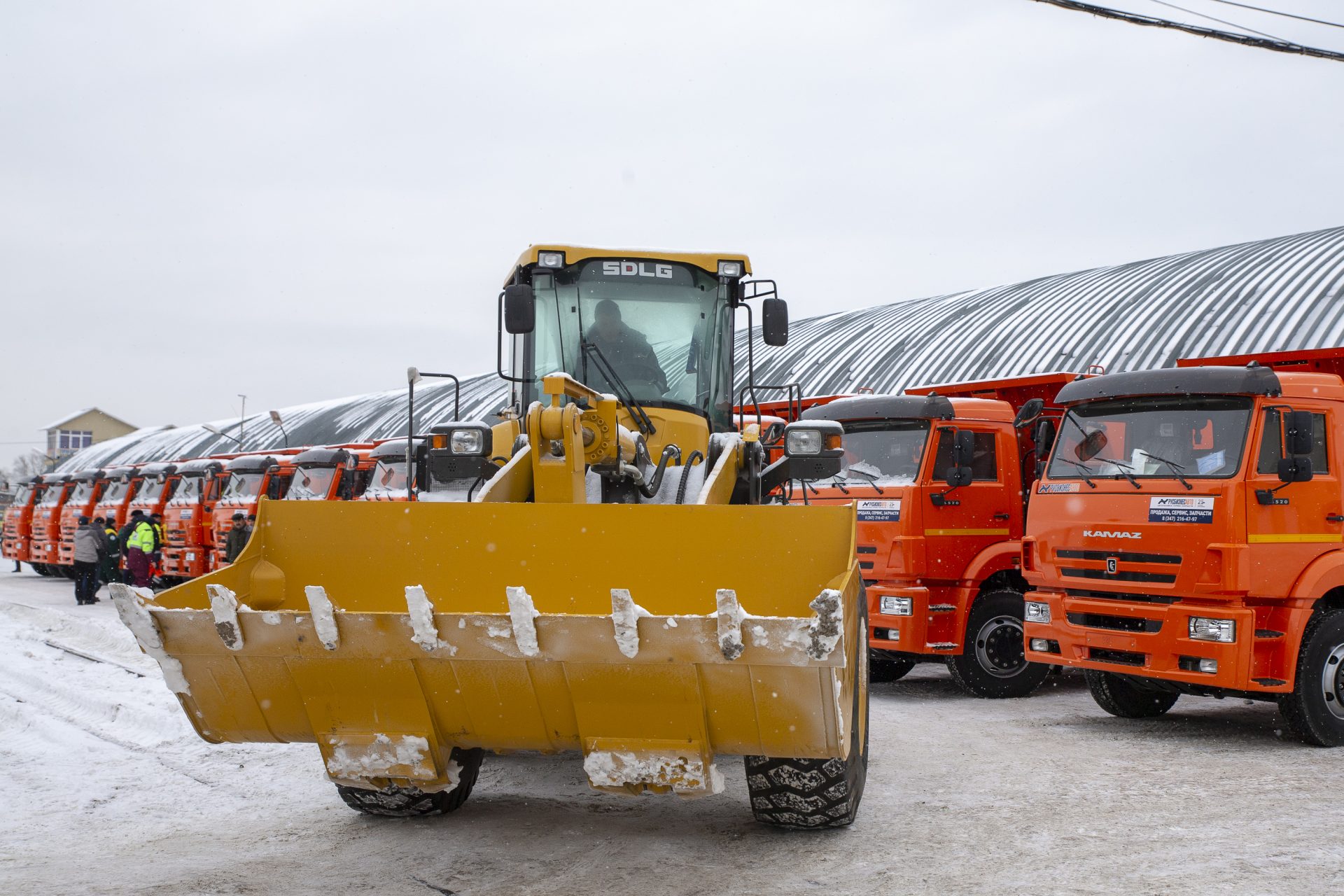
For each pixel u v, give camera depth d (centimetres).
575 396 569
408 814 574
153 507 2447
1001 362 2252
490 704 462
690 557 486
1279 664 744
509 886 468
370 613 439
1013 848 514
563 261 712
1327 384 795
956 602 1001
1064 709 939
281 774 689
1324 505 773
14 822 587
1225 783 645
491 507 499
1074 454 853
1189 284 2247
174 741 788
